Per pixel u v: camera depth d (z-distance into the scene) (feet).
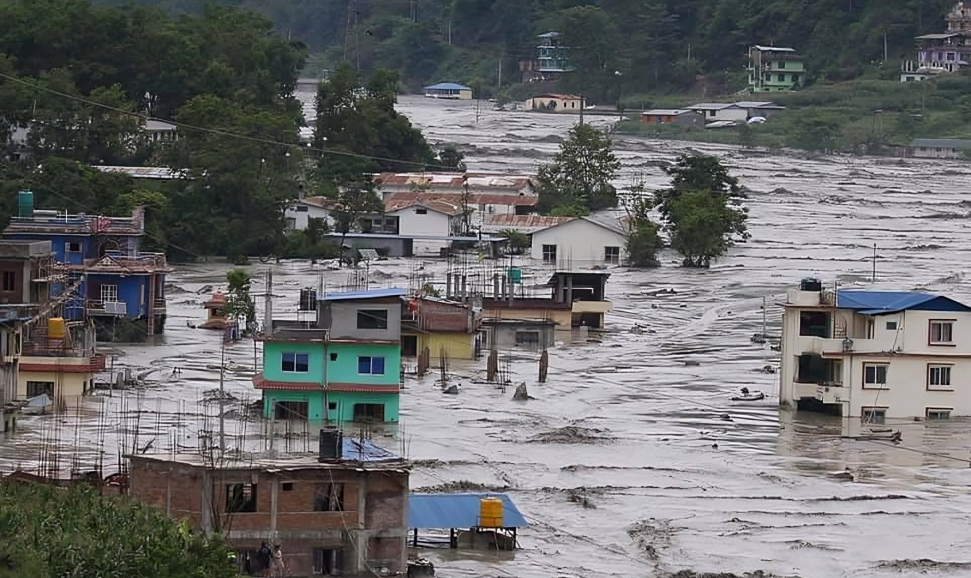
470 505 534.37
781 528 563.48
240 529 452.76
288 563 456.86
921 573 517.14
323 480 459.32
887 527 570.46
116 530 395.34
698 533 553.64
